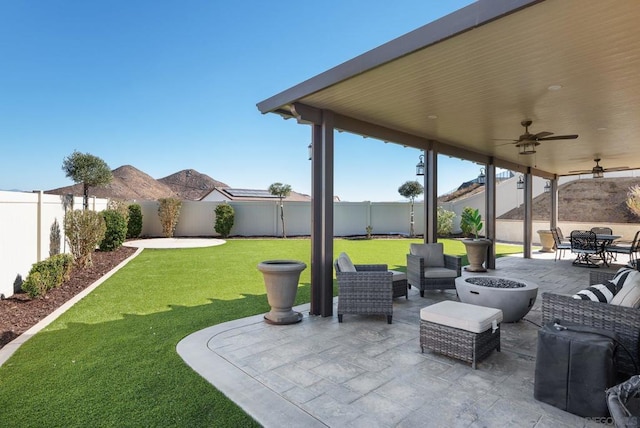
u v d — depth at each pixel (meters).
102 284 6.51
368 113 4.95
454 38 2.74
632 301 2.91
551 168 11.44
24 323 4.32
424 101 4.40
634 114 4.99
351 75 3.45
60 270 5.94
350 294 4.51
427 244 6.46
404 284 5.75
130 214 15.08
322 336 4.02
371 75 3.53
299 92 4.09
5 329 4.09
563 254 11.52
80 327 4.20
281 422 2.37
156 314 4.75
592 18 2.46
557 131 6.07
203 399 2.64
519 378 3.03
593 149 7.84
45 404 2.54
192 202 16.70
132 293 5.86
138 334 3.99
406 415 2.46
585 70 3.42
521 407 2.56
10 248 5.44
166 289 6.16
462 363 3.32
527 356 3.50
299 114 4.47
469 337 3.23
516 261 10.22
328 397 2.70
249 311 4.93
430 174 6.86
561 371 2.53
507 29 2.61
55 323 4.33
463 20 2.54
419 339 3.90
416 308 5.25
